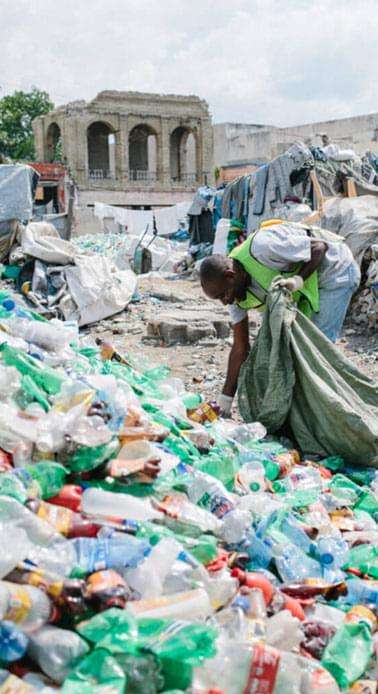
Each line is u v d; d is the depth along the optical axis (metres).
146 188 46.88
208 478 3.05
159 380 4.84
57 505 2.54
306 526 3.10
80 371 3.71
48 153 49.94
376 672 2.36
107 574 2.15
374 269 9.77
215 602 2.32
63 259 10.84
